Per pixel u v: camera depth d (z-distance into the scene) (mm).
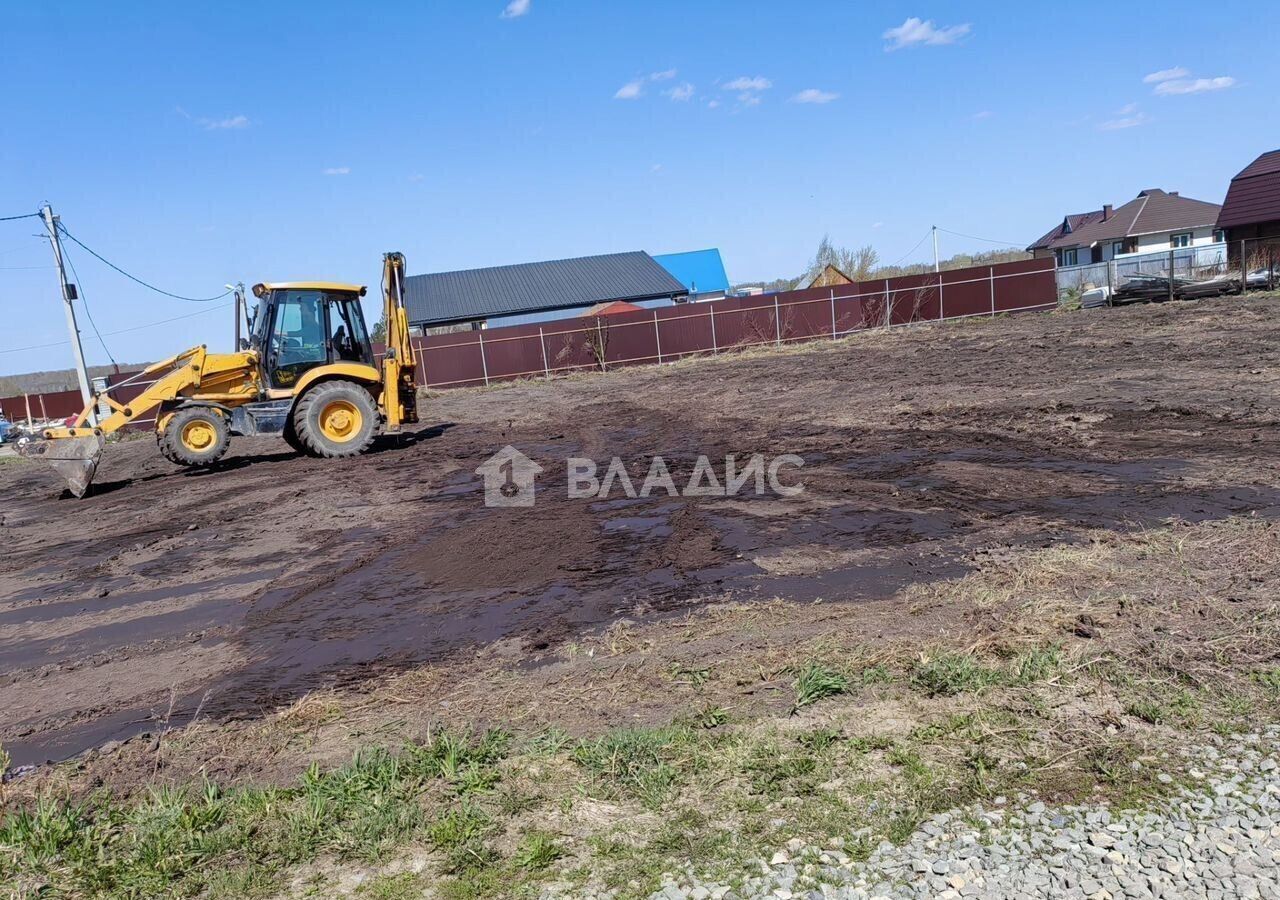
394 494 11008
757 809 3371
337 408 14688
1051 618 5012
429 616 6262
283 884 3158
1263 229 36938
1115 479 8438
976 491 8500
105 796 3932
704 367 26891
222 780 4023
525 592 6617
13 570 9117
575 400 22016
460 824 3412
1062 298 33656
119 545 9742
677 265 56500
